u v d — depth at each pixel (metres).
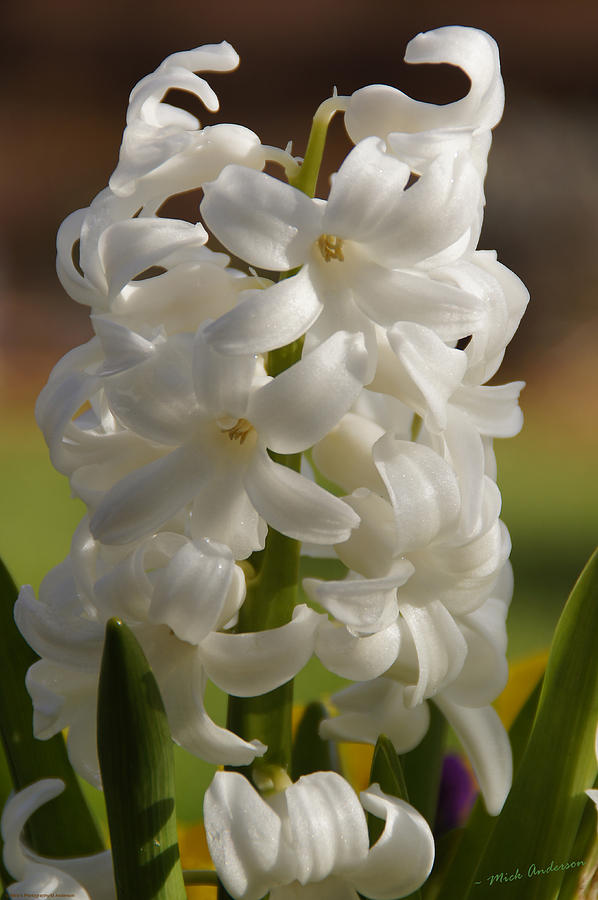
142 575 0.37
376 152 0.37
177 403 0.37
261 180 0.36
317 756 0.43
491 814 0.40
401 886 0.38
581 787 0.39
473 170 0.37
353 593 0.37
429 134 0.37
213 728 0.37
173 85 0.38
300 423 0.36
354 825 0.37
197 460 0.37
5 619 0.40
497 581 0.41
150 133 0.38
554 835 0.39
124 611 0.37
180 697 0.37
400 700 0.41
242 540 0.37
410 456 0.37
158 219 0.37
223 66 0.38
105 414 0.39
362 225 0.36
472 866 0.41
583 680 0.39
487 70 0.38
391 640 0.38
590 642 0.39
